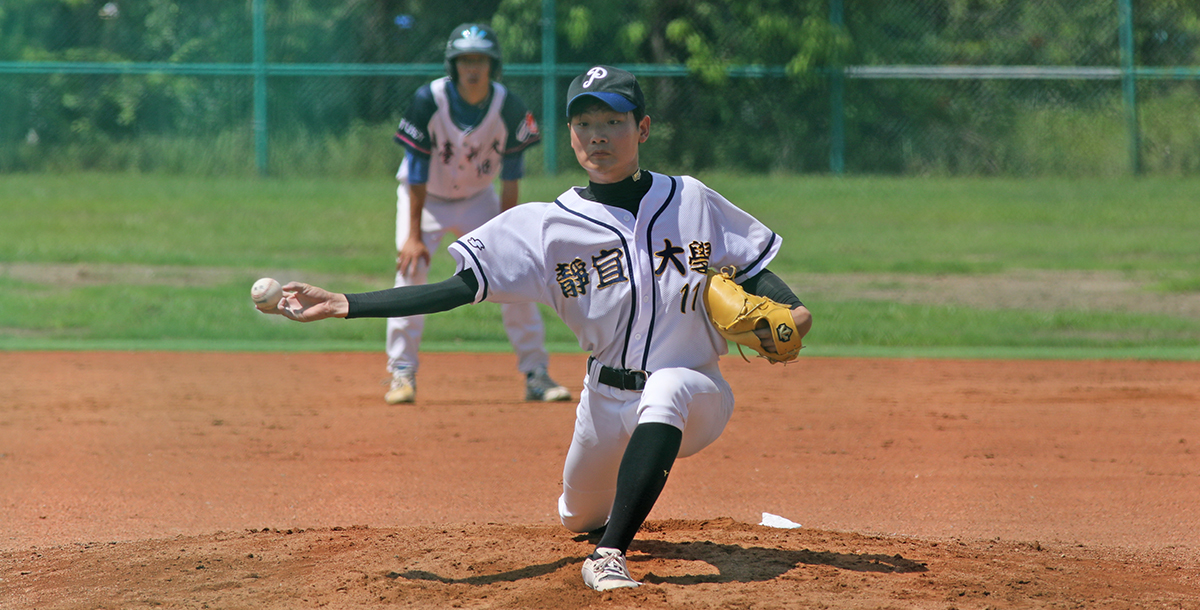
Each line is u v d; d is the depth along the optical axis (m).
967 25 82.62
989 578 12.41
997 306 42.16
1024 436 22.70
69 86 80.31
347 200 69.31
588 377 12.32
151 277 46.94
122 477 18.95
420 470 19.62
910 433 22.97
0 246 53.28
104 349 34.12
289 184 74.56
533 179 73.25
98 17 84.50
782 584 11.73
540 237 12.03
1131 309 41.53
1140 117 79.56
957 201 70.56
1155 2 80.12
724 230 12.37
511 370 31.48
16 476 18.97
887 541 14.04
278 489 18.22
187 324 37.97
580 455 12.55
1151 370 31.14
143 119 81.25
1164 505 17.31
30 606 11.62
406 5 81.56
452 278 11.98
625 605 10.95
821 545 13.61
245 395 27.17
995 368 31.64
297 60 80.75
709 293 11.73
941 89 81.31
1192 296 44.16
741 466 20.03
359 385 28.83
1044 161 80.31
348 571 12.46
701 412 11.77
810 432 23.06
